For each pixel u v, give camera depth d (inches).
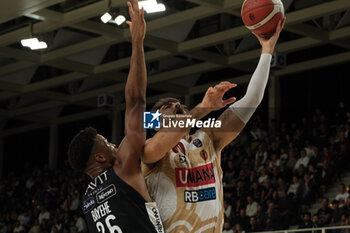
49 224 974.4
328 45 899.4
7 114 1187.9
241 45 834.2
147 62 874.1
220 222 145.4
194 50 784.9
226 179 834.2
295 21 681.0
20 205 1128.8
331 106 909.8
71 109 1222.9
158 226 138.6
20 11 649.6
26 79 979.9
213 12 655.8
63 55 811.4
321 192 719.7
